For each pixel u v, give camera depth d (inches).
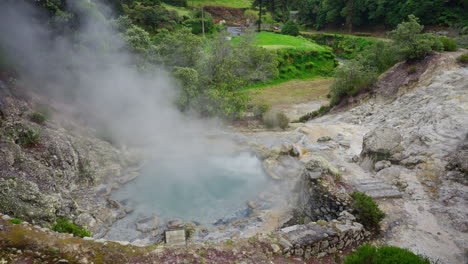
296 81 1742.1
